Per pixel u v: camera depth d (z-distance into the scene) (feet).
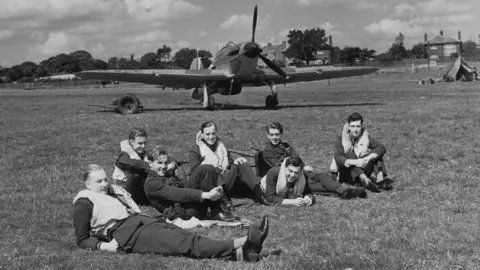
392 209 18.70
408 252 13.74
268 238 15.75
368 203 20.02
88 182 15.11
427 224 16.39
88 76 74.43
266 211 19.31
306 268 12.86
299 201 19.76
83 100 111.24
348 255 13.60
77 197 14.98
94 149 36.29
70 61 462.19
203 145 20.97
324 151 32.91
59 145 38.50
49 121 58.08
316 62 374.22
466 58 286.66
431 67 255.09
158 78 74.18
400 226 16.29
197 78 72.49
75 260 13.83
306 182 20.62
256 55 69.77
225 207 18.19
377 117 52.80
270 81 75.66
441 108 61.46
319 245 14.64
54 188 23.90
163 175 18.47
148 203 20.51
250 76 72.64
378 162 22.72
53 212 19.53
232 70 71.97
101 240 15.14
